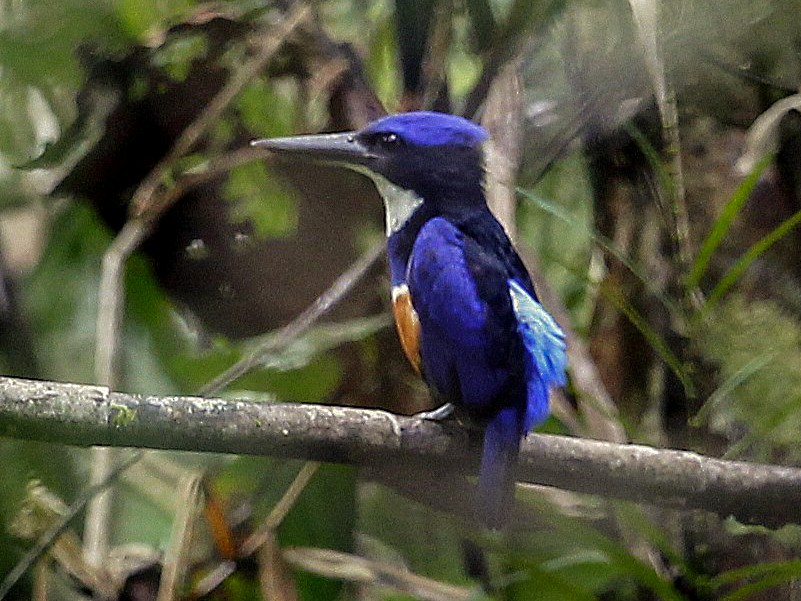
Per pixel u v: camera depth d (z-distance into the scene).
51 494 9.66
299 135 9.85
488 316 7.52
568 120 9.77
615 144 9.60
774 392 9.01
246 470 9.33
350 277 8.91
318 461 6.95
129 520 9.65
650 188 9.49
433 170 8.70
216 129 9.87
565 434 9.27
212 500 8.99
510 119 9.24
